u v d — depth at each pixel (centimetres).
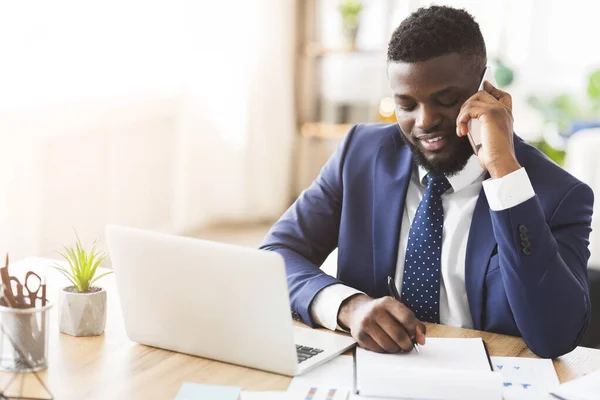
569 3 559
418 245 165
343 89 553
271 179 541
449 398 123
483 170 162
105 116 401
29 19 352
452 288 163
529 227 141
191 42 476
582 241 155
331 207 182
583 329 147
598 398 121
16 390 125
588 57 562
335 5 549
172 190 477
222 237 490
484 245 159
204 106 495
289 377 133
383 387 125
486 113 145
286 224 183
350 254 175
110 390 127
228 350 137
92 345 146
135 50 428
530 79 572
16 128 345
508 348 147
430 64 147
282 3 535
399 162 174
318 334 151
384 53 542
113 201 421
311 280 160
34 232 357
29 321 131
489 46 571
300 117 566
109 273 175
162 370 135
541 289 142
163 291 140
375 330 141
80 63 386
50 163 369
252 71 517
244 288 131
